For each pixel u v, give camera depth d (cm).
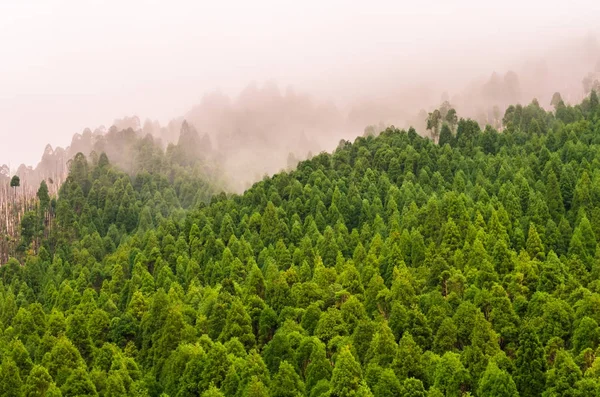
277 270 12238
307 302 10812
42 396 8656
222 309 10575
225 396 8325
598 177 13925
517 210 13462
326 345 9288
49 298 13688
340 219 15150
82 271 14675
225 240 15362
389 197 15988
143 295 12231
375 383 8050
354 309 9906
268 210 15425
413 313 9256
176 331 10119
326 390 7969
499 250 11088
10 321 12569
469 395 7506
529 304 9500
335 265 12731
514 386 7575
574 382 7444
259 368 8450
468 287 10388
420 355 8406
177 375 9150
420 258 12025
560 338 8569
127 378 8762
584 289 9412
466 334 8944
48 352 9494
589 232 11931
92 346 10281
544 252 11881
